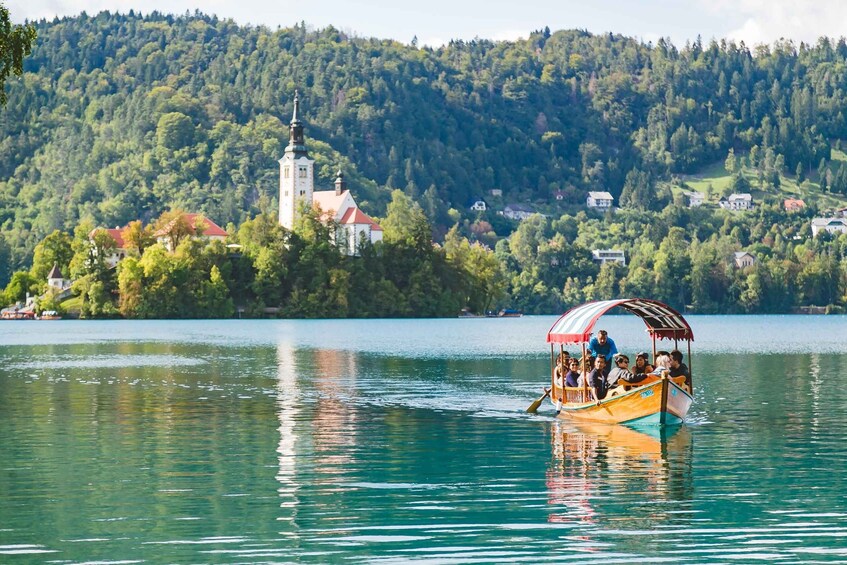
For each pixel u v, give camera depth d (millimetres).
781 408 60875
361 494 36094
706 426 53031
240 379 83000
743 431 51094
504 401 65562
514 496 35750
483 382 80188
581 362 57219
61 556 28750
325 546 29656
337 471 40375
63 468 41000
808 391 71500
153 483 37969
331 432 51125
